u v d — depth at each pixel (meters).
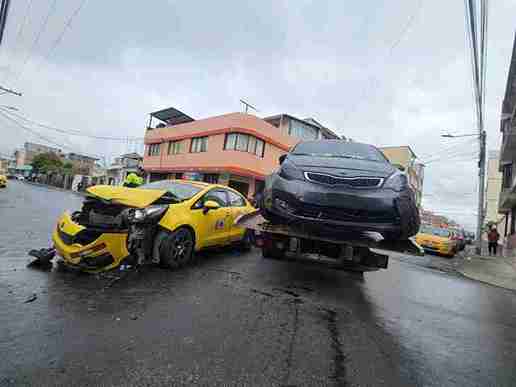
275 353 2.33
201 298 3.34
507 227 21.83
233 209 5.98
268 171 19.59
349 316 3.32
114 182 37.38
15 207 10.03
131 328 2.50
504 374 2.42
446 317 3.84
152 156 25.69
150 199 4.09
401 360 2.46
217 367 2.07
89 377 1.84
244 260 5.55
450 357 2.63
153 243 4.27
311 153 4.54
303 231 3.53
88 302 2.94
